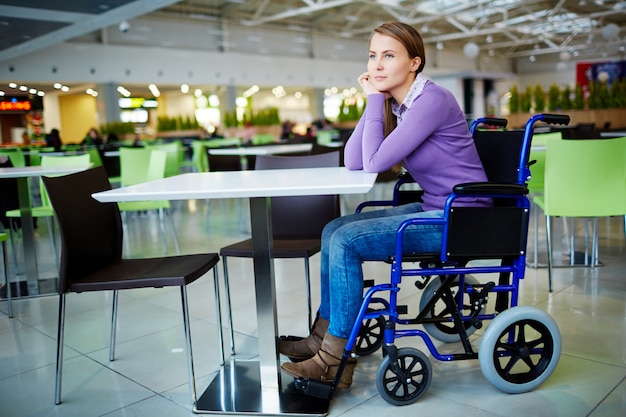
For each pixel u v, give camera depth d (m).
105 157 6.71
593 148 2.97
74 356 2.43
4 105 5.51
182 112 23.70
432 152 1.89
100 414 1.90
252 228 1.89
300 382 1.92
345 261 1.83
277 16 17.00
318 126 14.88
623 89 10.11
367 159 1.91
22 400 2.03
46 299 3.33
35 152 6.73
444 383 2.01
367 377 2.08
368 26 21.78
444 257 1.79
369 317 1.81
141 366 2.29
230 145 7.11
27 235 3.52
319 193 1.56
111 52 16.59
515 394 1.90
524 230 1.83
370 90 1.98
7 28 9.12
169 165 5.90
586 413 1.75
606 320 2.54
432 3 17.34
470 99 20.36
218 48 19.38
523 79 30.50
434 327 2.31
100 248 2.12
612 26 15.17
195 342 2.53
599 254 3.79
